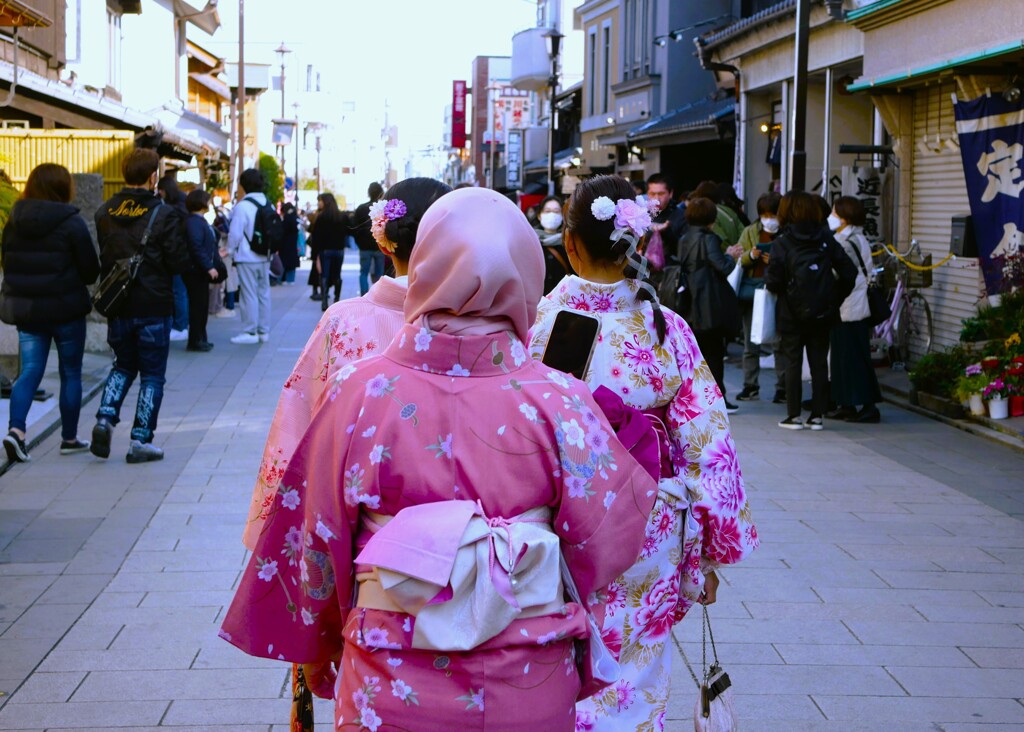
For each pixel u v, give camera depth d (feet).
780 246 29.76
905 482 25.04
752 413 33.58
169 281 25.49
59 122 54.19
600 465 7.75
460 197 7.73
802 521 21.81
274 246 47.24
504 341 7.68
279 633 8.20
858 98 54.03
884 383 38.11
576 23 117.70
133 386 37.29
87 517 21.38
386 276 10.86
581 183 10.83
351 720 7.47
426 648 7.17
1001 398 30.42
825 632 16.16
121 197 25.21
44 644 15.31
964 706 13.78
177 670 14.53
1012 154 32.32
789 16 52.01
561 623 7.52
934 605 17.31
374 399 7.55
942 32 35.27
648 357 10.40
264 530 8.11
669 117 82.07
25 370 25.34
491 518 7.39
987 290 33.78
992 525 21.68
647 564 10.14
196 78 110.11
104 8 68.13
